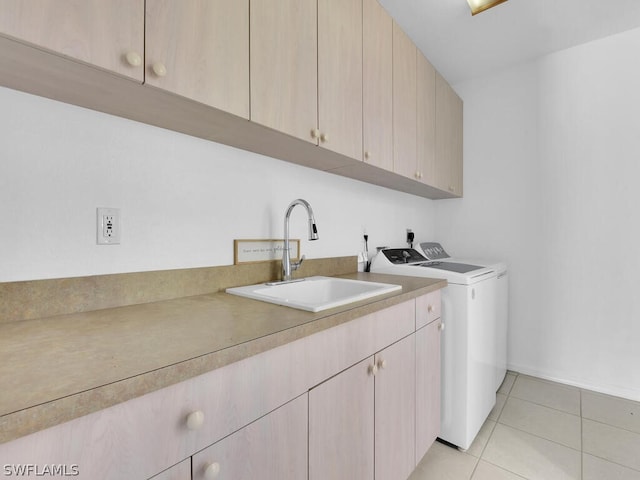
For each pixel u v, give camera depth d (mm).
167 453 552
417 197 2676
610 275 2145
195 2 822
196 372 572
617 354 2123
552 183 2348
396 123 1669
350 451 984
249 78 949
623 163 2094
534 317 2428
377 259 2020
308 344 830
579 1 1777
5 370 515
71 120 895
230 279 1280
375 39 1496
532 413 1930
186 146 1151
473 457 1571
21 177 821
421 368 1416
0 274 791
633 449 1589
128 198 1009
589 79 2195
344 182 1900
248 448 683
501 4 1807
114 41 686
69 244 895
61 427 444
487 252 2641
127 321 814
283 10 1051
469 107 2721
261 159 1415
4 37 566
